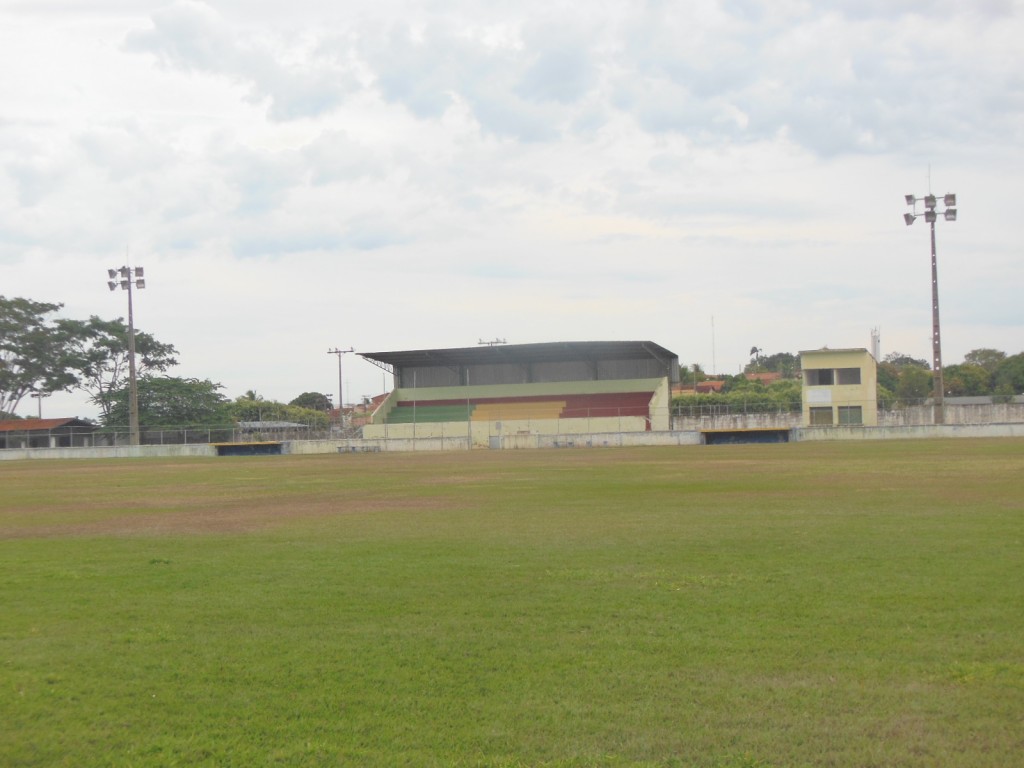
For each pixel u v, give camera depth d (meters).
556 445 80.44
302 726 7.79
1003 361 137.25
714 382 139.88
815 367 83.31
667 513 22.69
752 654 9.43
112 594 13.49
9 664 9.74
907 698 8.00
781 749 7.06
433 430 91.31
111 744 7.53
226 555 17.39
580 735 7.44
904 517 20.47
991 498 24.33
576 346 93.44
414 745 7.33
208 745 7.45
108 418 108.44
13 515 27.42
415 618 11.41
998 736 7.18
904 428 70.44
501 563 15.40
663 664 9.17
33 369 113.31
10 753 7.38
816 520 20.34
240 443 85.19
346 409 134.38
